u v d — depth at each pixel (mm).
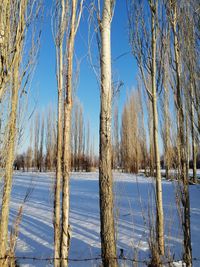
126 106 36969
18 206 14547
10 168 4246
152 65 6770
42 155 46625
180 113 4762
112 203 5309
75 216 11680
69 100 5000
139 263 5984
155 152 6793
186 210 4559
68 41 5098
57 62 5535
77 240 8336
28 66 4750
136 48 7031
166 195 16109
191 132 4707
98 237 8641
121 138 37469
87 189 21641
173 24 5191
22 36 4367
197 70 4805
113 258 5059
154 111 6855
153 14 6695
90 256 6887
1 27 3992
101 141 5520
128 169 36344
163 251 5820
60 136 5477
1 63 3979
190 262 4480
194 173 21094
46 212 12789
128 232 8773
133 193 17438
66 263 4625
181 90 4840
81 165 48000
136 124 35344
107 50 5730
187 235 4512
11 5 4242
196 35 4969
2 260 4066
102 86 5629
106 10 5852
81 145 47688
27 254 7121
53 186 6754
